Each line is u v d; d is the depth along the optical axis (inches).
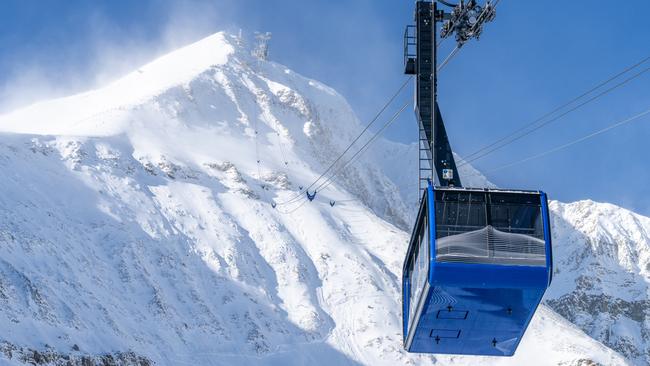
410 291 3090.6
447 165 2960.1
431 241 2760.8
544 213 2780.5
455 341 3102.9
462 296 2822.3
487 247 2751.0
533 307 2849.4
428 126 3024.1
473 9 3024.1
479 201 2780.5
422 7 3110.2
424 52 3083.2
